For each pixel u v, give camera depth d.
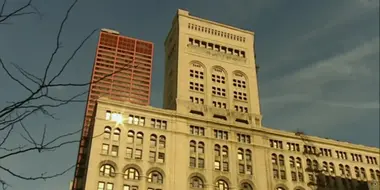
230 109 109.56
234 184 93.69
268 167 99.62
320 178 102.56
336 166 107.00
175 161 92.25
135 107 97.12
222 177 93.69
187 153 94.69
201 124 100.81
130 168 87.94
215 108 106.50
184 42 118.19
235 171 95.88
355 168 108.88
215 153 97.31
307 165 104.25
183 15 123.44
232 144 100.19
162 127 97.00
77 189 99.75
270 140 105.19
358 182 105.75
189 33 120.75
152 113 98.00
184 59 114.44
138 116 96.44
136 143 91.94
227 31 126.19
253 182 95.56
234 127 103.31
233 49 123.50
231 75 117.06
